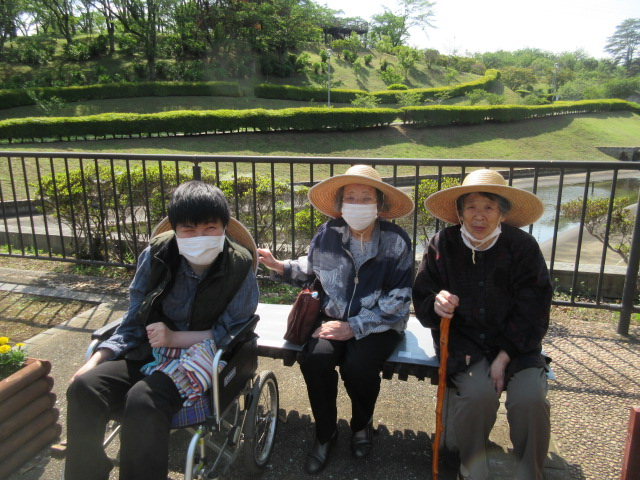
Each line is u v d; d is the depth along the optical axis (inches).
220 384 76.1
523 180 940.6
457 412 82.3
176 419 74.4
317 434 92.2
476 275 89.2
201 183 80.4
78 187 219.0
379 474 89.9
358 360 89.3
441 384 84.7
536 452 77.8
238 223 91.0
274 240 170.9
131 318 83.3
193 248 77.2
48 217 440.1
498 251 88.7
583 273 188.9
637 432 72.9
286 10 1919.3
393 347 94.1
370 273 97.0
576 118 1651.1
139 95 1419.8
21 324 153.5
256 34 1829.5
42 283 190.7
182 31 1745.8
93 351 82.5
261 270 191.8
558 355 133.0
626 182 936.9
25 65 1643.7
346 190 98.2
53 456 88.0
